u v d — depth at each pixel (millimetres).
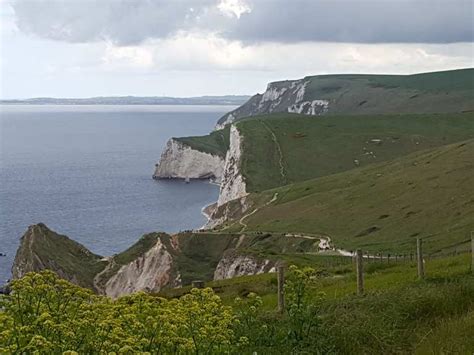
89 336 9375
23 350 8688
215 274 92062
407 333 14883
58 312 10484
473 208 91312
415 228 91438
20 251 98625
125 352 8664
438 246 76500
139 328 10180
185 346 10117
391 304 16500
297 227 110938
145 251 105812
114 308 10656
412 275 25422
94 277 100750
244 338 11836
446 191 103062
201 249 110750
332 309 16719
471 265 23422
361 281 20000
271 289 34562
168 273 102438
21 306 10398
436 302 16516
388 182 119750
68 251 104625
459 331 14430
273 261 80312
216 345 11094
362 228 99812
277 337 13984
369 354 13883
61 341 9242
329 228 105562
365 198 116438
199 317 11156
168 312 10648
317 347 13672
